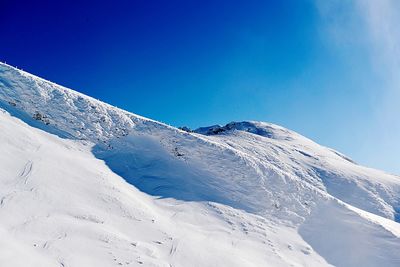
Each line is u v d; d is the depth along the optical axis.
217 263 14.95
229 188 22.59
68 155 20.64
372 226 20.45
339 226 20.53
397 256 18.58
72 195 16.39
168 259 14.20
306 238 19.55
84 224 14.52
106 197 17.34
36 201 14.91
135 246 14.26
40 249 12.11
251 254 16.72
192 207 19.95
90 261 12.39
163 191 21.08
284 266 16.50
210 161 24.88
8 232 12.38
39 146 19.75
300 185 23.73
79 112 27.11
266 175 24.09
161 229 16.44
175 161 24.52
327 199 22.77
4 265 10.38
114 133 26.52
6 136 19.02
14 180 15.86
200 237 16.91
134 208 17.34
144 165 23.59
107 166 22.12
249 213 20.75
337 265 17.86
